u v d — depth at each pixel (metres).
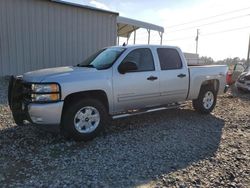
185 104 7.55
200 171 4.24
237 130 6.50
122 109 6.14
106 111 5.86
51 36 12.61
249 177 4.08
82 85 5.38
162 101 6.85
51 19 12.52
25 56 12.02
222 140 5.72
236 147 5.32
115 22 14.61
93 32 13.89
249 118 7.68
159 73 6.61
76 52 13.45
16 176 3.98
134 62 6.09
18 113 5.46
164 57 6.83
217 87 8.18
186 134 6.04
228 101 10.52
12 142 5.31
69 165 4.36
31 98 5.12
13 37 11.65
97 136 5.73
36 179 3.89
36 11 12.09
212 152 5.02
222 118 7.64
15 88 5.46
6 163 4.40
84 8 13.36
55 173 4.08
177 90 7.02
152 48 6.66
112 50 6.52
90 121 5.54
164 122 6.97
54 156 4.70
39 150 4.95
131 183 3.83
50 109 5.04
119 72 5.93
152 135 5.90
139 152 4.93
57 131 5.82
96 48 14.10
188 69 7.27
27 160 4.53
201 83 7.58
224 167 4.39
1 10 11.27
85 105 5.42
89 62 6.58
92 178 3.94
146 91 6.37
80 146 5.20
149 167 4.33
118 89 5.91
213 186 3.80
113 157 4.68
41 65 12.48
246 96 11.90
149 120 7.12
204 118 7.56
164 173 4.14
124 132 6.07
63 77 5.25
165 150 5.05
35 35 12.18
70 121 5.28
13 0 11.48
